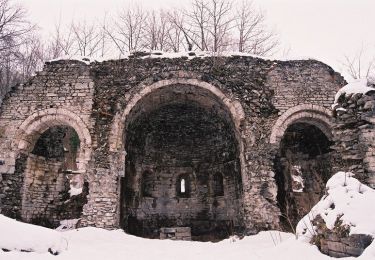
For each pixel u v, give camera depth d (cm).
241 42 2259
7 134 1193
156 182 1638
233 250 841
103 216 1096
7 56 1873
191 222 1598
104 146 1173
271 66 1291
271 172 1169
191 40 2253
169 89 1293
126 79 1260
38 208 1270
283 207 1383
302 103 1242
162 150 1658
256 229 1098
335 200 607
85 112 1212
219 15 2241
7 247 559
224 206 1541
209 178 1633
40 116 1215
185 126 1641
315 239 613
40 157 1312
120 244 914
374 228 500
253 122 1226
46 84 1246
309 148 1470
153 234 1523
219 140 1591
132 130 1402
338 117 841
